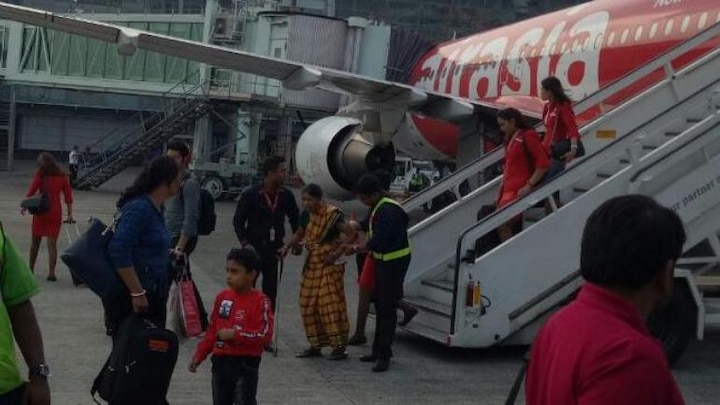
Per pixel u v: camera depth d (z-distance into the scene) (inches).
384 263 342.0
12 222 836.6
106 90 1542.8
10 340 150.4
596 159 362.9
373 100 690.8
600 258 100.8
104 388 221.3
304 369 346.0
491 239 421.1
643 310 103.3
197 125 1327.5
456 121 714.2
